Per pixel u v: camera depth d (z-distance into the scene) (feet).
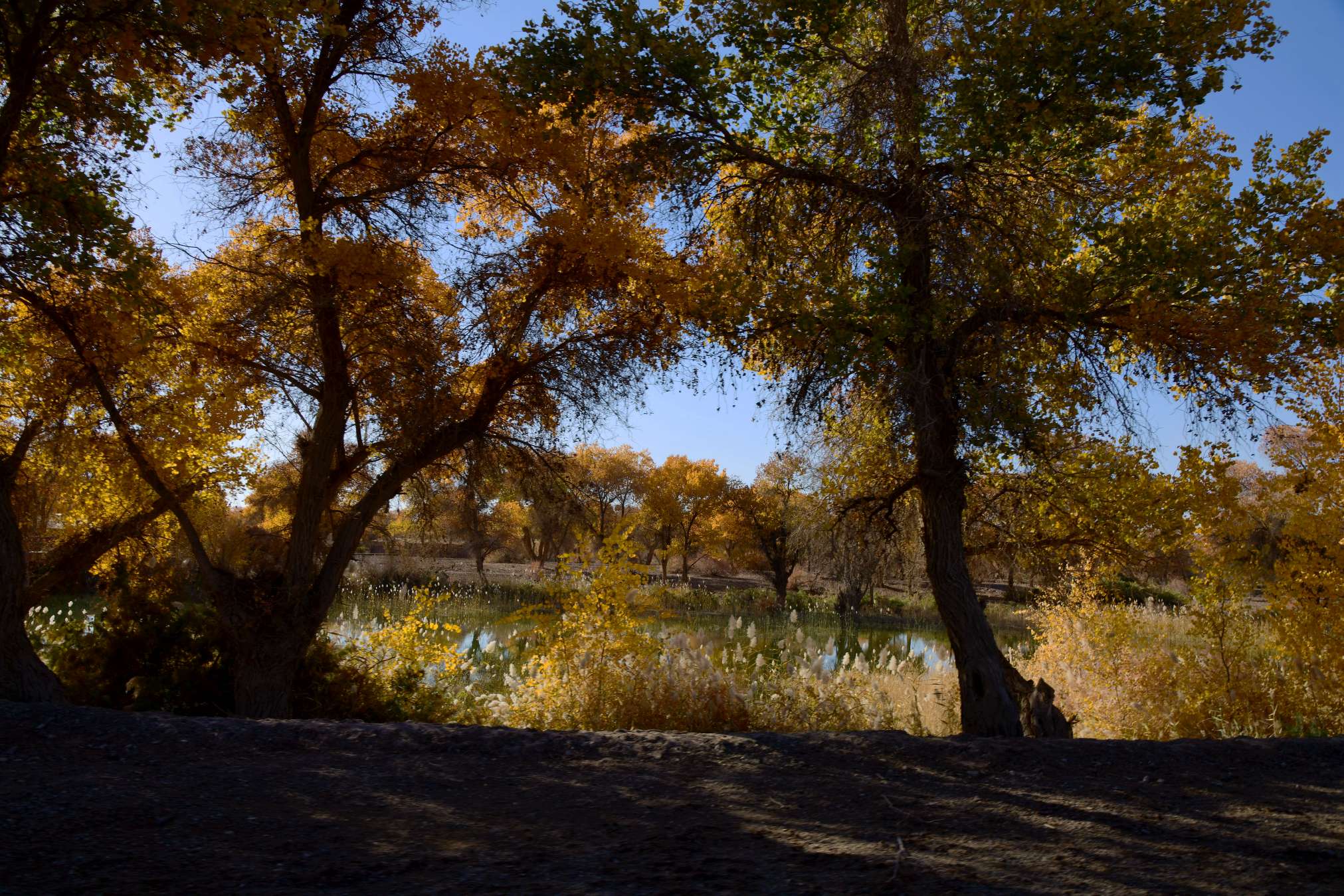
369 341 34.78
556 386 35.86
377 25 35.24
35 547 40.93
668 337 34.71
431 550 44.34
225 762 17.07
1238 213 24.13
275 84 33.58
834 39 28.71
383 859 11.86
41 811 13.34
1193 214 26.53
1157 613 51.49
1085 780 17.57
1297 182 24.16
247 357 35.94
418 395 33.94
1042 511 33.30
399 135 36.78
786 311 26.45
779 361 30.25
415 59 34.83
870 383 25.54
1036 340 28.30
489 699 37.65
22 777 15.31
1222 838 13.83
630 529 35.55
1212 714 31.40
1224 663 32.12
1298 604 30.99
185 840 12.37
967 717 27.71
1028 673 42.24
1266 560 32.40
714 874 11.54
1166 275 23.97
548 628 34.68
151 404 36.01
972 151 25.39
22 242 26.21
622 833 13.47
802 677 34.35
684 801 15.53
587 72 25.25
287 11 26.40
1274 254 23.94
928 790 16.72
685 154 28.37
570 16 26.43
